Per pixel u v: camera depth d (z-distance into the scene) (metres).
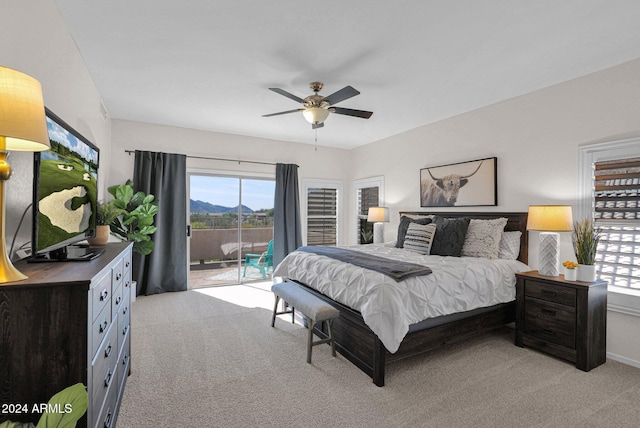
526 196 3.48
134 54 2.67
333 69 2.91
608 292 2.80
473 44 2.46
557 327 2.71
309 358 2.64
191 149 5.06
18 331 1.11
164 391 2.18
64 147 1.66
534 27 2.22
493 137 3.81
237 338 3.13
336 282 2.83
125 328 2.18
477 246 3.45
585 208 2.98
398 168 5.29
